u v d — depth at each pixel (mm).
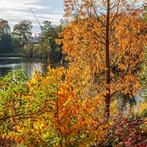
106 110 14992
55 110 9227
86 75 14867
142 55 16656
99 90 15414
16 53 118125
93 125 9609
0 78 9070
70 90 9320
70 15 16281
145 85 19609
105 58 16516
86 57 16328
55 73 9297
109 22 16391
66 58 16172
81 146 9555
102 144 10523
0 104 8883
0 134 9117
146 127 11383
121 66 16766
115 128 10852
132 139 10469
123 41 16547
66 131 9375
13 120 8883
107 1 16219
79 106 9359
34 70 9359
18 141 9289
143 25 16438
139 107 22062
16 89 8984
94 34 16453
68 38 16156
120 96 19391
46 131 9414
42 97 9148
